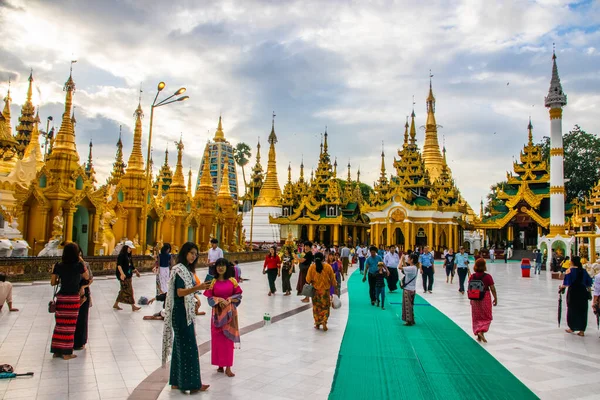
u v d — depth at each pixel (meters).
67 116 33.56
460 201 79.69
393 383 8.77
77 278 10.02
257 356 10.48
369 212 69.56
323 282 13.73
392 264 23.58
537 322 15.59
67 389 8.00
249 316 15.75
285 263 22.03
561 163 45.91
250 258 52.31
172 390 8.09
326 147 81.12
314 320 14.20
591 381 9.12
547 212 67.56
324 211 77.06
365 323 14.90
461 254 23.89
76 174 32.78
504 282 31.72
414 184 70.94
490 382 8.95
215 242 20.12
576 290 13.70
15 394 7.71
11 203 33.28
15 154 39.06
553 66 46.47
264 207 85.81
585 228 41.94
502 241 73.81
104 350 10.62
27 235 30.89
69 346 9.84
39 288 21.16
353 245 77.81
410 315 14.59
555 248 43.69
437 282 31.17
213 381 8.65
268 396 7.90
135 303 17.61
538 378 9.27
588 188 71.19
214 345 9.02
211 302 9.09
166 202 47.81
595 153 71.31
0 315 14.62
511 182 70.00
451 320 15.70
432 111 90.25
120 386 8.22
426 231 65.94
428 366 9.98
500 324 15.16
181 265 8.37
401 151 75.19
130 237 40.84
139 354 10.34
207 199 54.06
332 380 8.84
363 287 26.91
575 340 12.84
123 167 56.25
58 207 30.84
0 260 22.19
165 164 65.19
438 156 88.38
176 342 8.11
